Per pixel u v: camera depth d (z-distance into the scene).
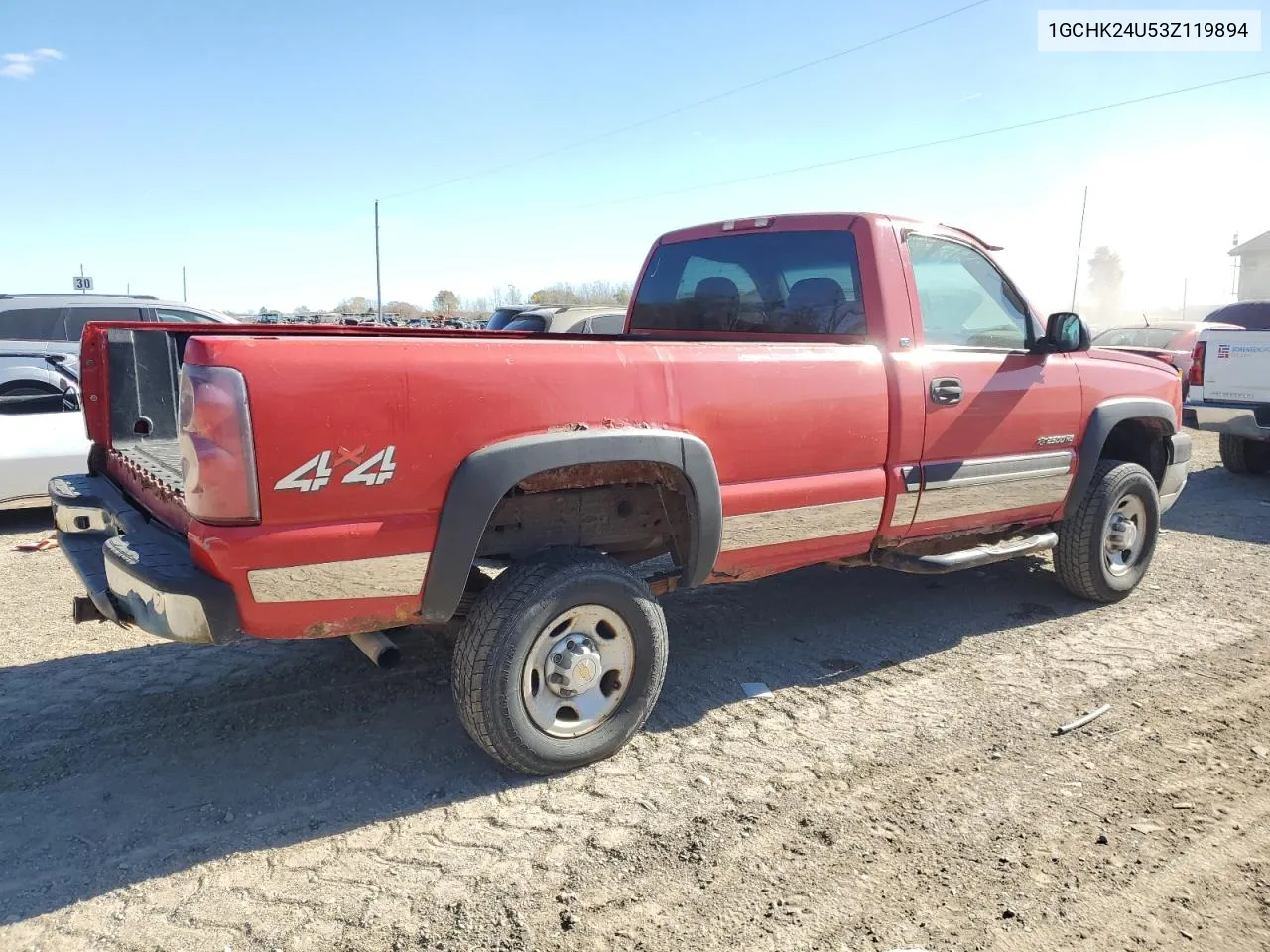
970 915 2.66
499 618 3.19
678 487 3.57
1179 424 5.82
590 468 3.40
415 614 3.12
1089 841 3.04
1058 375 4.95
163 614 2.82
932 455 4.37
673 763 3.56
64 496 3.97
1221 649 4.84
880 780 3.43
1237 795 3.34
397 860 2.91
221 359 2.67
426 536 3.01
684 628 5.14
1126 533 5.49
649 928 2.59
